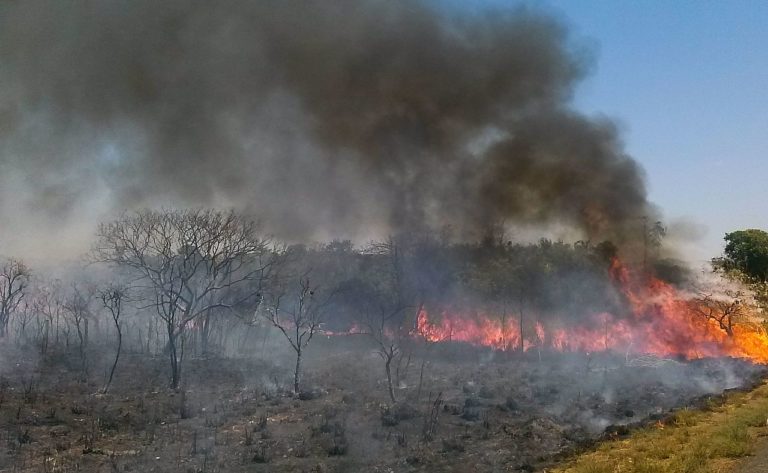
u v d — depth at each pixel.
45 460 11.07
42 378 19.19
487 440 12.15
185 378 20.34
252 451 11.62
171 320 19.78
